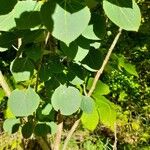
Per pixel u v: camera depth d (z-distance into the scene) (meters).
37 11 0.43
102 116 0.69
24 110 0.48
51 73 0.51
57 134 0.59
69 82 0.52
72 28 0.38
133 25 0.41
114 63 0.68
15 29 0.46
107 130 1.67
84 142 1.55
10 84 0.60
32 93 0.49
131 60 2.15
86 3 0.44
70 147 1.52
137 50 2.17
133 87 1.92
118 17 0.41
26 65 0.49
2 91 0.63
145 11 1.88
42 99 0.56
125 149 1.67
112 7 0.41
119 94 1.89
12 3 0.43
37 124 0.54
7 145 1.46
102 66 0.55
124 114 1.83
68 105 0.49
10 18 0.43
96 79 0.56
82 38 0.46
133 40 2.21
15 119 0.55
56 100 0.49
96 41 0.48
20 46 0.49
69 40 0.38
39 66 0.51
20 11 0.43
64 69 0.53
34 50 0.49
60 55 0.52
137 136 1.74
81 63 0.51
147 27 2.02
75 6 0.39
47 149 0.58
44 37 0.48
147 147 1.71
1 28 0.42
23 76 0.49
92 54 0.51
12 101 0.48
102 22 0.45
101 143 1.56
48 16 0.38
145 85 2.03
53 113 0.55
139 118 1.88
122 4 0.41
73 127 0.58
